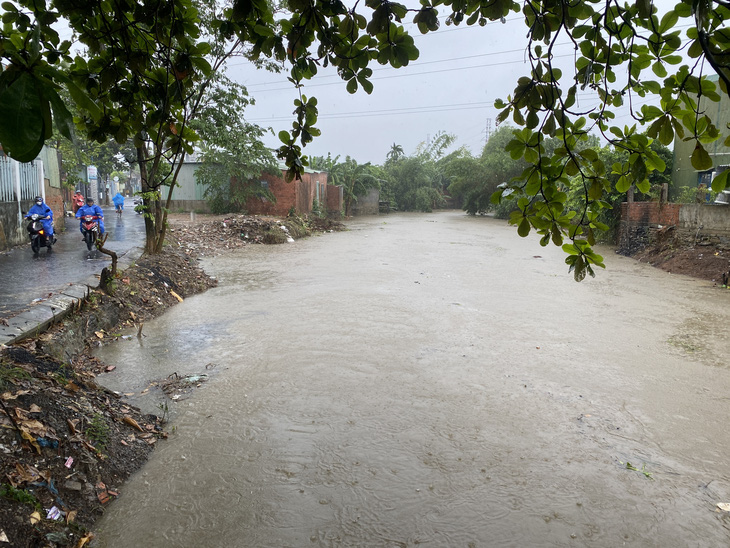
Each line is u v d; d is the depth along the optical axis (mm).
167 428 5012
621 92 2039
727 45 1581
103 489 3914
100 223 13305
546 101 2002
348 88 2381
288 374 6379
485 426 5141
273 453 4582
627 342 7906
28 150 1183
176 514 3756
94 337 7227
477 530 3643
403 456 4566
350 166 37125
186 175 26016
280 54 2391
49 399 4359
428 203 45750
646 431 5105
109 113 2473
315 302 10078
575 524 3725
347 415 5312
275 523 3682
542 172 2117
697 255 14086
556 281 12844
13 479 3396
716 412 5531
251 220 20797
